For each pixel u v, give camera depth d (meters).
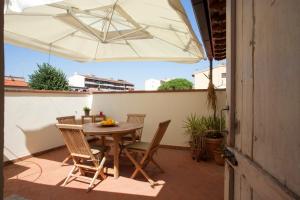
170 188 2.76
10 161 3.59
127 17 2.75
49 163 3.66
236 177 1.16
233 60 1.20
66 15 2.59
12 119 3.65
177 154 4.31
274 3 0.70
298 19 0.56
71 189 2.70
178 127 4.78
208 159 3.92
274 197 0.68
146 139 5.07
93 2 2.36
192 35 2.70
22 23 2.59
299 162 0.55
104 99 5.51
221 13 2.15
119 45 3.61
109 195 2.55
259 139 0.83
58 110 4.66
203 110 4.61
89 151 2.77
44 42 3.08
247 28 0.98
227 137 1.32
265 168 0.77
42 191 2.63
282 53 0.65
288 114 0.61
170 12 2.42
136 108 5.18
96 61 4.07
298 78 0.56
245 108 1.01
